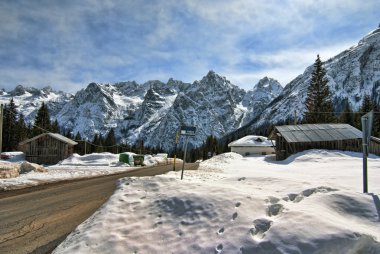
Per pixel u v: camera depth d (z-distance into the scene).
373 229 6.09
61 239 7.35
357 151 34.91
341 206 6.98
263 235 5.83
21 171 25.23
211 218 6.81
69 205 11.00
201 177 13.41
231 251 5.61
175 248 6.09
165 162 55.22
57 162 48.97
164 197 8.35
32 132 78.44
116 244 6.42
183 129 12.81
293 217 6.06
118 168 33.75
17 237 7.62
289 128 39.31
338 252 5.18
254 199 7.31
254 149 65.69
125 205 8.43
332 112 63.38
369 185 11.27
